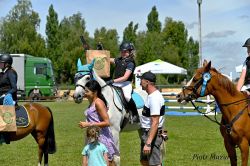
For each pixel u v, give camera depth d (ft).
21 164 34.83
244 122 25.32
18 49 192.34
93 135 21.56
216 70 26.32
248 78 27.09
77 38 207.92
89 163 21.61
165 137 23.11
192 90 26.30
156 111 22.03
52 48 214.69
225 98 25.85
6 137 30.27
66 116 77.00
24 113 30.58
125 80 29.63
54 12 219.20
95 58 29.73
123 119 29.09
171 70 103.96
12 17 206.80
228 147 26.30
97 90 23.22
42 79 128.67
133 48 30.53
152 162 22.75
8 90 30.53
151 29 246.06
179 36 237.86
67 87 155.74
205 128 58.29
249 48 26.76
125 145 43.68
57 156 37.73
